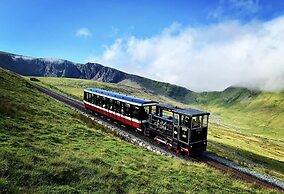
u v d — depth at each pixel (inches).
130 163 864.9
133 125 1675.7
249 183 1039.0
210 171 1018.7
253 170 1435.8
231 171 1178.0
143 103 1616.6
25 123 1014.4
